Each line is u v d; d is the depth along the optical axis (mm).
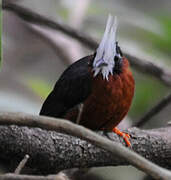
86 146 8523
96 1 15281
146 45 13586
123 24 14023
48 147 8336
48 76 16781
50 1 14531
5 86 12984
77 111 9875
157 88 13578
